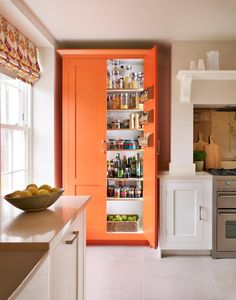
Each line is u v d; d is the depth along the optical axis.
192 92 3.72
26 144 3.60
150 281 2.92
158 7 2.80
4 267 1.10
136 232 3.87
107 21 3.13
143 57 3.77
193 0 2.66
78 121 3.81
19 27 3.00
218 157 4.11
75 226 1.86
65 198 2.19
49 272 1.30
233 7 2.79
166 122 4.12
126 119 4.17
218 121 4.14
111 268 3.21
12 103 3.36
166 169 4.04
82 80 3.79
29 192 1.74
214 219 3.50
